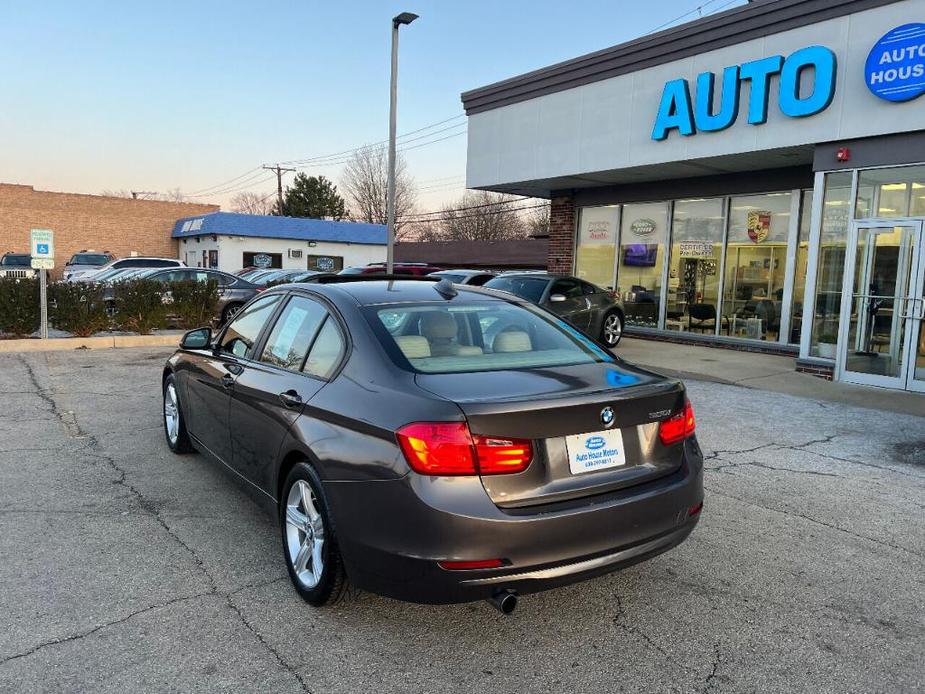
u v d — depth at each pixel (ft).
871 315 31.14
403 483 8.93
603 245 53.42
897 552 13.46
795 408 26.58
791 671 9.41
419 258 129.49
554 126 47.03
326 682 8.96
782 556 13.16
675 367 36.01
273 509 12.27
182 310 47.09
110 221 125.70
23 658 9.28
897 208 30.58
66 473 17.03
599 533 9.36
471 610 10.89
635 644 10.02
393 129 59.31
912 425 24.03
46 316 39.81
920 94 29.01
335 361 11.20
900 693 8.96
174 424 18.57
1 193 116.06
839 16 31.78
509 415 8.95
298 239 120.26
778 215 42.65
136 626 10.17
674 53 39.45
